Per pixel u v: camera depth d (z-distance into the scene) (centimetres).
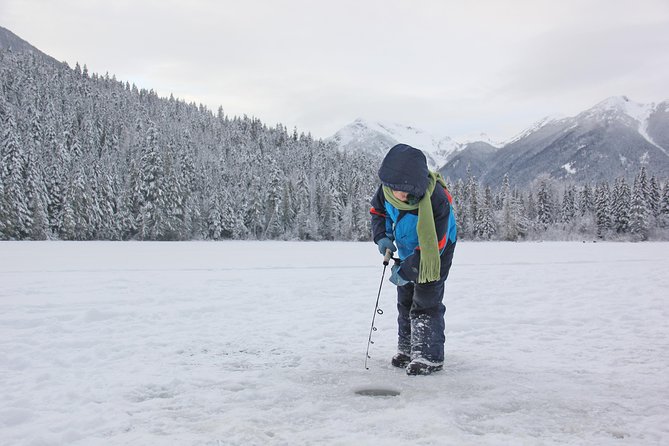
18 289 820
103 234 5678
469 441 200
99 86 12888
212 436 210
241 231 6669
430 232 311
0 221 4969
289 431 215
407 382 295
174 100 13400
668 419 230
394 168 312
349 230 7062
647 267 1393
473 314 590
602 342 430
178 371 331
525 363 349
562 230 8019
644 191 7506
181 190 6003
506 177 8969
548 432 214
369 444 197
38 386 300
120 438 211
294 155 10819
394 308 648
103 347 408
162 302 680
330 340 444
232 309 632
